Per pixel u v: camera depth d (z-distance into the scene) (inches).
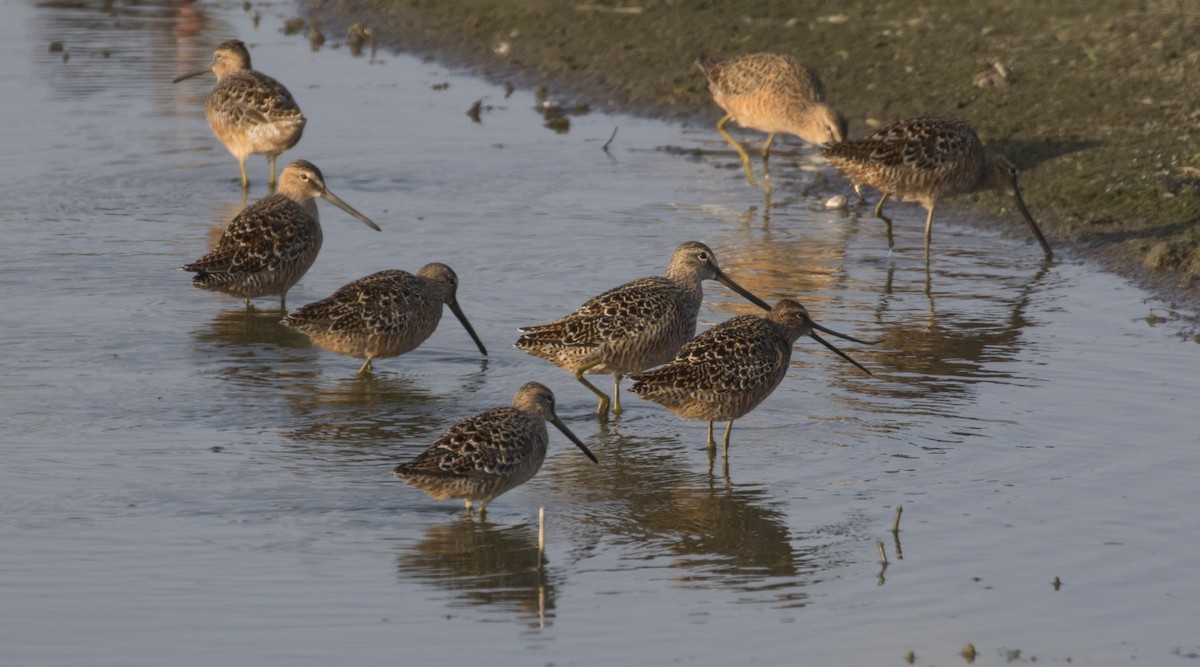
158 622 385.7
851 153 738.8
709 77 920.3
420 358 608.7
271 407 547.5
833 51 1029.8
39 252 732.7
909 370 582.2
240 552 428.1
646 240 762.8
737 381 494.9
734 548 435.5
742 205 836.0
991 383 564.1
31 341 612.7
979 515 451.2
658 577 417.7
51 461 490.3
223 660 366.9
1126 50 958.4
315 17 1318.9
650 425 540.7
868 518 453.1
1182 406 533.6
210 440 513.0
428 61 1160.2
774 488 478.0
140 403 546.9
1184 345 598.2
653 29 1131.3
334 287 693.9
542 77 1092.5
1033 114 890.7
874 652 372.5
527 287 687.1
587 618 392.2
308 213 682.8
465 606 398.3
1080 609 392.8
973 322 636.7
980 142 783.7
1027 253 741.3
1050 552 424.8
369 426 529.3
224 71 940.6
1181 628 381.7
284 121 831.1
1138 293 670.5
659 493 477.7
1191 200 753.6
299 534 441.4
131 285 691.4
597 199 840.9
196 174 883.4
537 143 950.4
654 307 545.0
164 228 780.0
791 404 553.3
